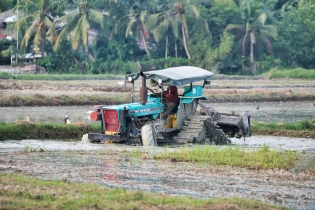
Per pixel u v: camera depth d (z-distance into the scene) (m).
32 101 87.56
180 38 188.50
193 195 31.19
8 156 42.28
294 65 195.75
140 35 185.00
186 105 53.03
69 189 29.77
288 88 125.69
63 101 89.94
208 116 53.09
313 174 37.78
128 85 122.19
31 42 179.38
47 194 28.48
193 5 175.62
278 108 93.62
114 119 49.16
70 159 41.47
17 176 32.78
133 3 182.00
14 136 53.22
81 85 119.25
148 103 51.22
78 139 55.28
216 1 192.62
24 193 28.53
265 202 29.44
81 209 26.05
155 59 182.00
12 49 166.25
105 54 183.88
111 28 186.38
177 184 33.84
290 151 46.94
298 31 194.25
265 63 183.88
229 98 106.25
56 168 37.53
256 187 33.81
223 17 189.50
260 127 66.56
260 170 38.94
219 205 27.20
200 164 40.72
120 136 48.66
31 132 54.34
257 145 54.69
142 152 45.12
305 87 130.00
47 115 73.81
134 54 185.38
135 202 27.53
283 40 191.62
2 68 160.62
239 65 187.75
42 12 166.25
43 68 166.62
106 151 45.50
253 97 108.25
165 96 52.03
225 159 42.19
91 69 176.50
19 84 115.44
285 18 197.50
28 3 165.38
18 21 163.50
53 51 178.50
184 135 51.97
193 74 52.00
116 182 33.62
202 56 183.88
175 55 188.62
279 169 39.28
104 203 27.06
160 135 50.81
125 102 93.88
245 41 184.62
